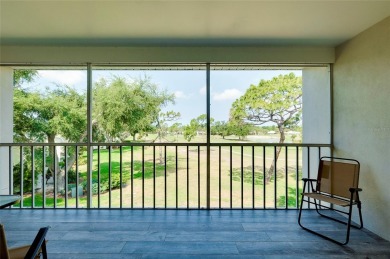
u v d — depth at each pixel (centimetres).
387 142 246
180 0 217
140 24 266
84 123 505
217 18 252
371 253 217
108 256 212
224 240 242
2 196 193
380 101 255
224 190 547
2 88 351
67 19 254
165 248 226
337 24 265
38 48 329
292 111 514
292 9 232
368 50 273
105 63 335
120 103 502
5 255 115
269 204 564
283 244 234
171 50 332
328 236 251
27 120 493
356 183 262
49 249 224
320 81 371
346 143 312
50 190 508
